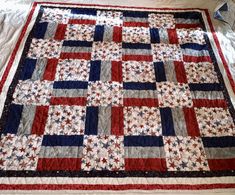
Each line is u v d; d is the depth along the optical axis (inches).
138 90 61.4
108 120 55.5
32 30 74.0
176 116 56.9
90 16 79.7
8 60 66.1
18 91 59.6
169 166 49.3
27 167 47.9
